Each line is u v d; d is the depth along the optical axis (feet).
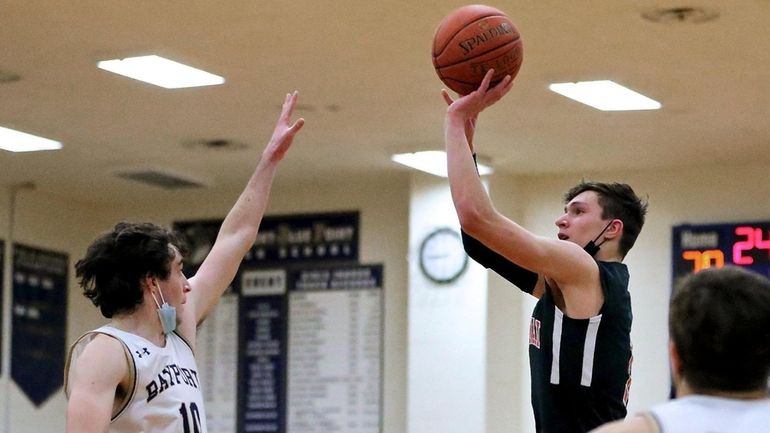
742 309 8.93
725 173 33.50
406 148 32.91
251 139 32.63
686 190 33.88
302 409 37.93
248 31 24.29
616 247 15.29
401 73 26.68
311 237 38.58
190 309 15.10
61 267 40.68
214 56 25.90
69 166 36.14
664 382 33.47
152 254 14.19
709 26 23.12
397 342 36.96
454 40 15.46
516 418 35.04
